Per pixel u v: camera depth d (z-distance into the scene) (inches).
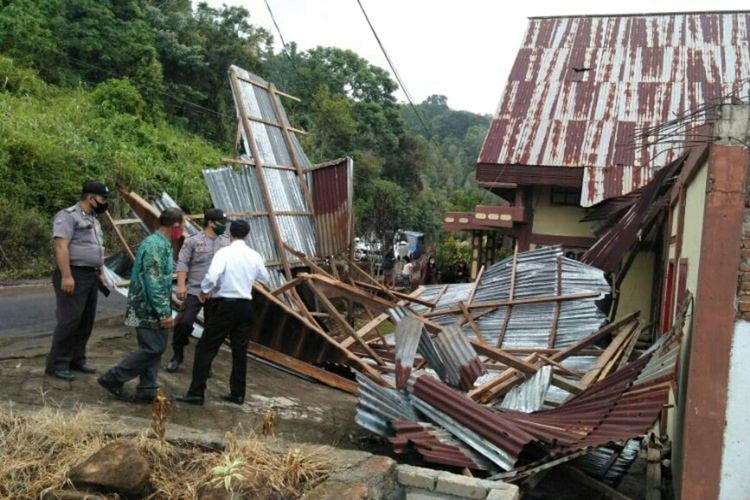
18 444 150.8
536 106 682.2
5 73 1104.2
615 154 617.0
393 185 1537.9
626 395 228.8
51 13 1311.5
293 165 444.8
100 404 215.8
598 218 580.7
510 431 205.5
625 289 515.8
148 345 220.4
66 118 1062.4
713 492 208.1
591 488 219.0
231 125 1606.8
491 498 152.8
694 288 232.8
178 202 1048.8
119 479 138.2
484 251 815.1
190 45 1551.4
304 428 239.0
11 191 773.9
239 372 249.3
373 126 1843.0
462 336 286.0
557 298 406.6
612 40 758.5
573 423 225.3
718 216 206.8
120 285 320.5
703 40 735.7
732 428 206.8
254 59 1654.8
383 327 591.5
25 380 226.4
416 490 164.2
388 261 959.6
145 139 1162.6
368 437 237.0
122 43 1364.4
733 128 205.5
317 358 323.9
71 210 228.7
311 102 1721.2
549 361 327.3
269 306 306.5
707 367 208.4
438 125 3026.6
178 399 237.6
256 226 386.6
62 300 229.6
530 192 650.2
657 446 251.1
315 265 395.2
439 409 221.8
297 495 142.9
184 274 271.4
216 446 159.9
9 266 704.4
